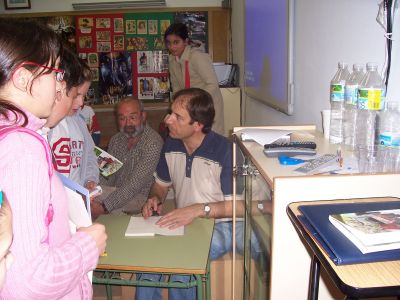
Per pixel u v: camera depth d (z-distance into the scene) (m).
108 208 2.01
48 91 0.73
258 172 1.12
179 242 1.48
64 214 0.80
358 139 1.19
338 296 1.01
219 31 4.44
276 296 0.98
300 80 1.95
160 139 2.17
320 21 1.65
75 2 4.44
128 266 1.32
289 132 1.38
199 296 1.39
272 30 2.36
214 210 1.70
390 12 1.07
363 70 1.27
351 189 0.91
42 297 0.65
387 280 0.57
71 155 1.74
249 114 3.51
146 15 4.43
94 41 4.50
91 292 0.95
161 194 2.04
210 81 3.17
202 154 1.82
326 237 0.66
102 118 4.62
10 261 0.58
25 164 0.64
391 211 0.75
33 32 0.70
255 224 1.26
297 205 0.85
